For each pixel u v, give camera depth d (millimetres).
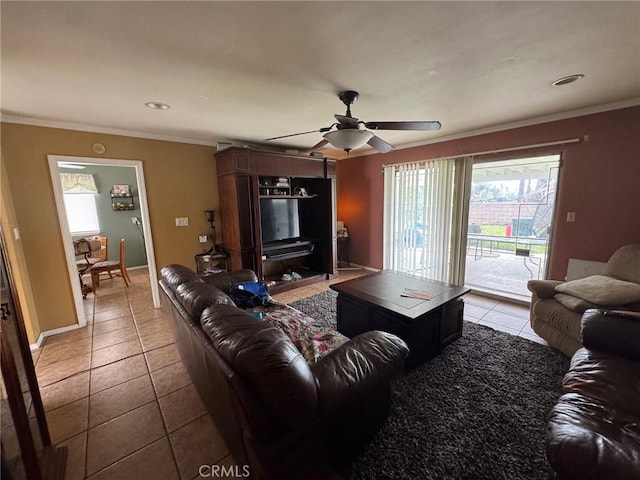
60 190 2932
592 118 2818
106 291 4430
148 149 3451
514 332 2883
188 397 2010
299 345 1865
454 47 1642
